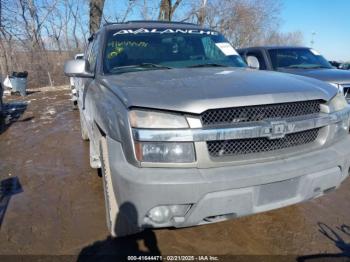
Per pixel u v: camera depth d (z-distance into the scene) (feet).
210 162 6.56
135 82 8.06
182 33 11.87
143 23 12.21
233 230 8.93
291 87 7.66
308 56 22.95
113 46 10.78
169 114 6.48
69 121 23.93
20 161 14.99
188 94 6.81
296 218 9.53
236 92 6.95
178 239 8.54
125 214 6.62
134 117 6.55
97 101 8.71
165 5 50.01
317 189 7.60
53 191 11.54
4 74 57.36
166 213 6.55
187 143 6.46
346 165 8.01
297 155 7.40
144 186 6.23
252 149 7.00
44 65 58.29
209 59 11.25
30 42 59.82
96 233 8.83
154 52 10.87
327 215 9.71
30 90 48.83
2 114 25.38
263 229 8.98
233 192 6.55
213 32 12.77
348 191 11.36
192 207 6.48
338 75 18.95
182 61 10.76
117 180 6.61
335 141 8.19
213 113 6.62
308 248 8.11
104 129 7.66
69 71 10.71
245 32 70.08
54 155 15.71
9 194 11.39
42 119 25.02
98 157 9.26
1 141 18.80
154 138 6.35
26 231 8.98
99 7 45.24
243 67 11.23
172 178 6.28
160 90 7.12
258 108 6.91
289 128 7.01
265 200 6.97
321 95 7.73
